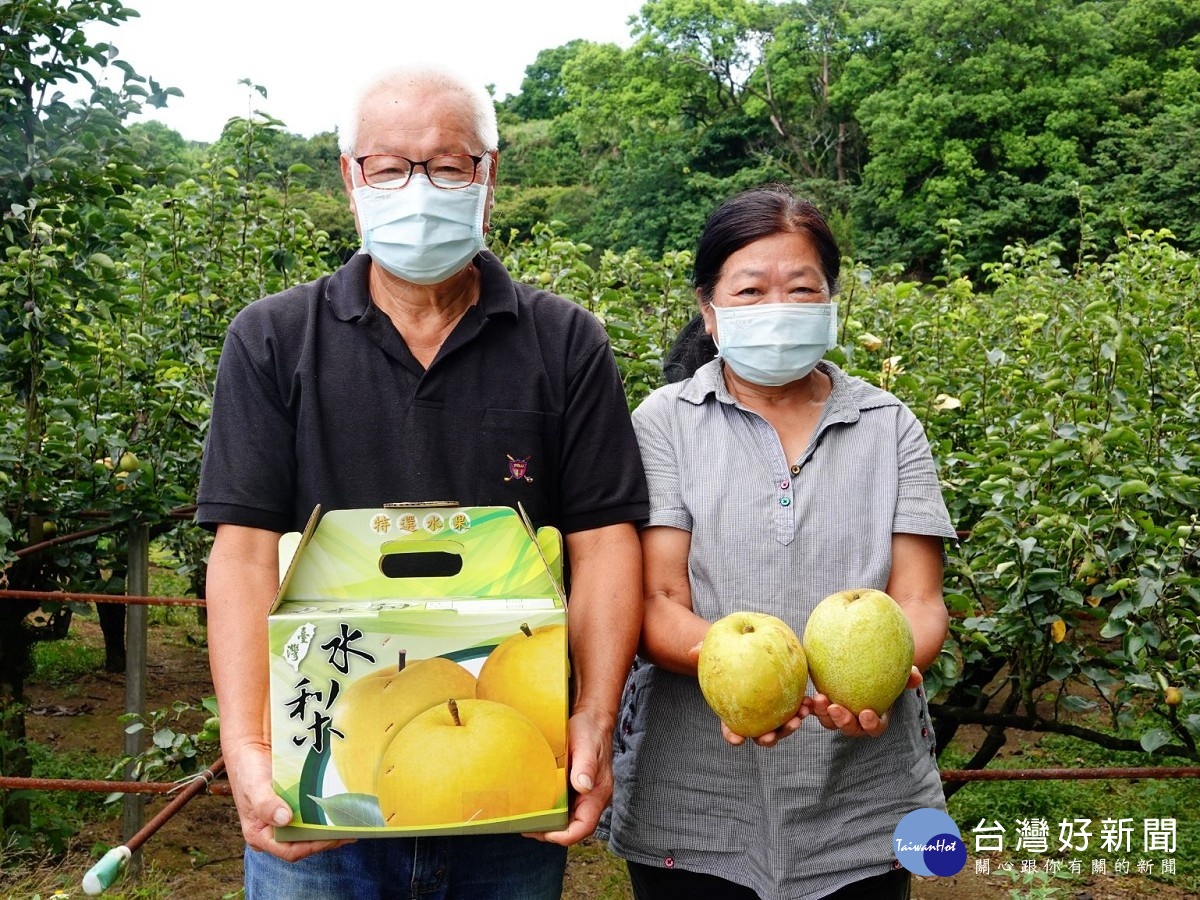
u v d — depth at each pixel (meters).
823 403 2.28
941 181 32.72
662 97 41.12
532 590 1.81
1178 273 6.78
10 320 4.36
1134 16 33.81
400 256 1.98
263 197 5.68
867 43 38.34
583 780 1.72
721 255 2.23
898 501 2.19
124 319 5.48
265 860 2.03
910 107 33.66
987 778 2.97
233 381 2.03
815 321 2.17
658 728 2.20
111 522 4.79
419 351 2.07
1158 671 3.59
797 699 1.84
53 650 8.23
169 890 4.77
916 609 2.14
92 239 4.62
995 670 4.56
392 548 1.83
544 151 50.41
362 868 1.98
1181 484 3.61
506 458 2.03
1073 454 3.84
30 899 4.33
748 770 2.13
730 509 2.17
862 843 2.12
